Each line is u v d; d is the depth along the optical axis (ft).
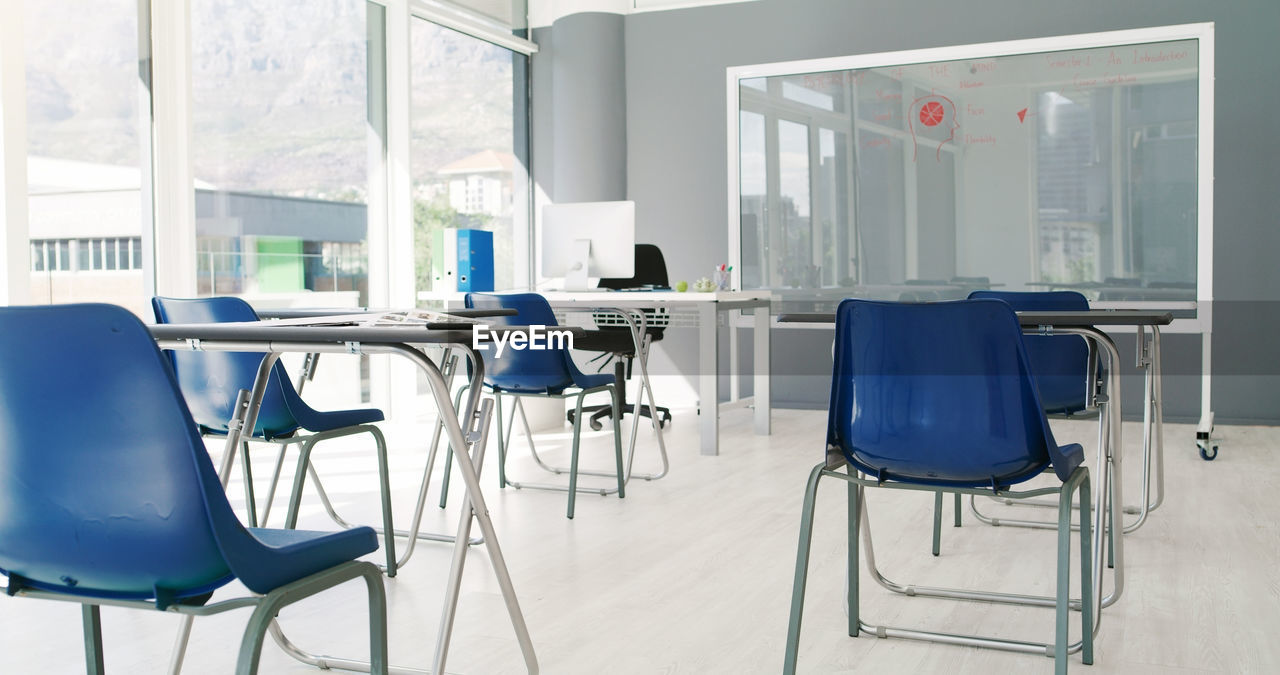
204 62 15.43
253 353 7.91
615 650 7.14
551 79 22.93
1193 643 7.23
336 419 8.49
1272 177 18.01
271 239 16.66
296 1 17.04
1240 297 18.31
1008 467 6.02
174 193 14.89
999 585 8.67
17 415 3.79
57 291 13.34
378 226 18.85
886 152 19.51
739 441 16.99
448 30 20.53
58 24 13.32
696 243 22.29
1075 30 19.10
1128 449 15.89
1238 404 18.49
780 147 20.31
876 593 8.47
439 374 5.48
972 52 18.71
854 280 19.90
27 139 12.91
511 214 22.63
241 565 3.74
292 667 6.81
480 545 10.00
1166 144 17.62
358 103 18.34
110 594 3.99
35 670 6.77
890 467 6.27
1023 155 18.57
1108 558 9.50
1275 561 9.38
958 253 19.11
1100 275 18.16
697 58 22.06
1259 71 17.98
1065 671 5.82
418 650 7.09
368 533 4.41
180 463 3.66
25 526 3.91
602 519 11.16
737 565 9.30
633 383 22.76
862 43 20.70
